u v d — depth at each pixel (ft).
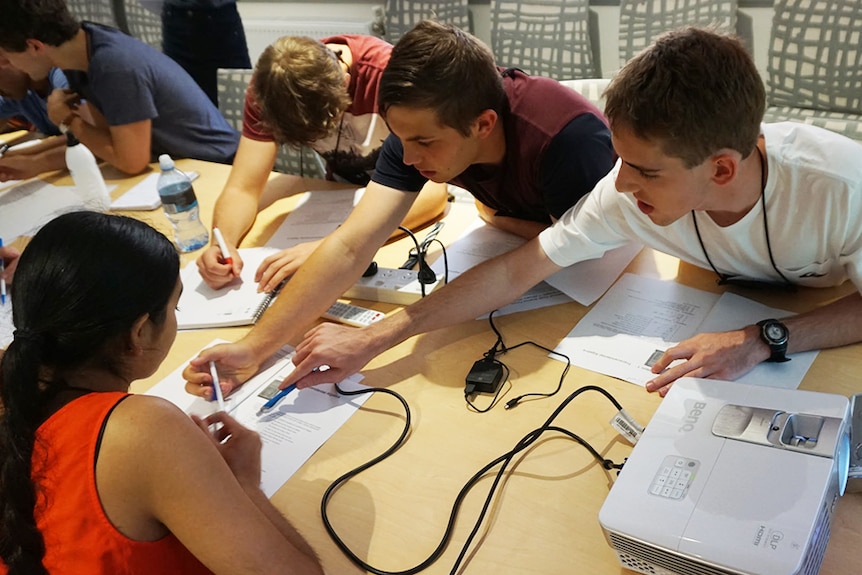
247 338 4.18
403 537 3.01
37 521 2.43
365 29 9.78
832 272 3.86
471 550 2.90
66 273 2.40
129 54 6.70
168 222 5.98
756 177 3.45
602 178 4.22
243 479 3.01
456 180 5.01
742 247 3.84
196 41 9.18
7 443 2.39
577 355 3.89
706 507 2.53
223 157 7.33
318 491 3.28
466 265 4.90
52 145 7.34
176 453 2.41
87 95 7.11
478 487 3.18
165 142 7.18
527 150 4.39
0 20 6.21
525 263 4.24
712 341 3.55
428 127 3.90
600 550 2.82
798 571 2.25
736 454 2.71
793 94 7.05
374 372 4.00
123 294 2.45
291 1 10.48
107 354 2.54
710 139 3.01
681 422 2.97
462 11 8.46
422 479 3.27
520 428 3.47
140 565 2.50
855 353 3.52
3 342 4.50
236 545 2.43
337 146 6.13
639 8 7.43
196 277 5.16
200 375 3.94
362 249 4.51
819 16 6.63
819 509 2.41
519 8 8.20
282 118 5.09
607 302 4.30
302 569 2.57
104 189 6.28
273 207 6.08
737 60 3.00
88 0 11.02
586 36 7.91
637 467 2.80
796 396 2.91
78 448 2.38
